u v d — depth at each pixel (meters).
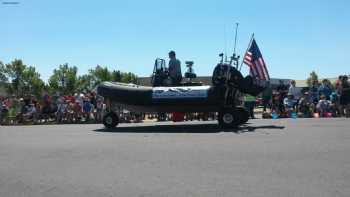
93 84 67.06
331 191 5.68
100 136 12.27
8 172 7.51
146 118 21.33
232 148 9.16
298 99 20.30
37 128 15.94
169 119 19.31
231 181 6.36
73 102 20.20
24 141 11.59
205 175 6.79
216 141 10.33
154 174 6.97
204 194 5.75
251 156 8.18
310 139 10.23
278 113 19.12
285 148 8.97
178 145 9.86
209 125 14.78
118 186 6.32
